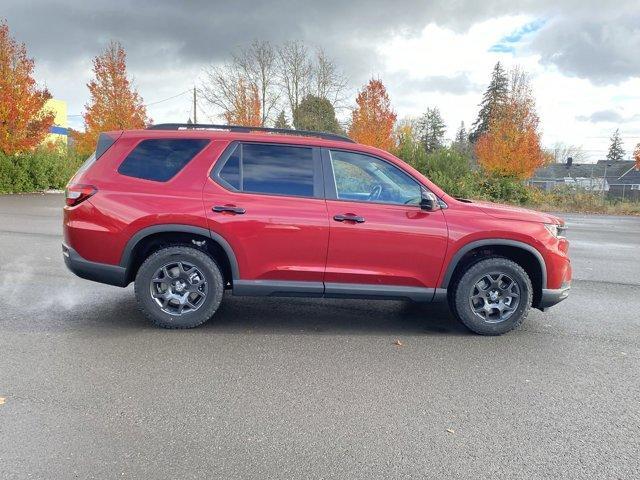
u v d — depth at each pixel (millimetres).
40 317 4980
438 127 63500
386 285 4758
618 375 4023
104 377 3666
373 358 4230
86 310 5254
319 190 4691
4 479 2455
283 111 32844
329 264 4660
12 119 20953
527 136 25094
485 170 25750
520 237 4730
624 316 5766
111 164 4691
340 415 3230
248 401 3381
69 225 4641
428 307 5914
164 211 4520
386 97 25281
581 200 24391
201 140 4734
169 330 4734
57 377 3637
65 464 2602
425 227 4660
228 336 4641
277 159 4734
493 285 4844
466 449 2879
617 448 2939
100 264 4617
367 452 2818
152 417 3123
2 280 6461
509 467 2715
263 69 31797
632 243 12742
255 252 4602
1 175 21641
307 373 3873
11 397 3307
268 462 2693
